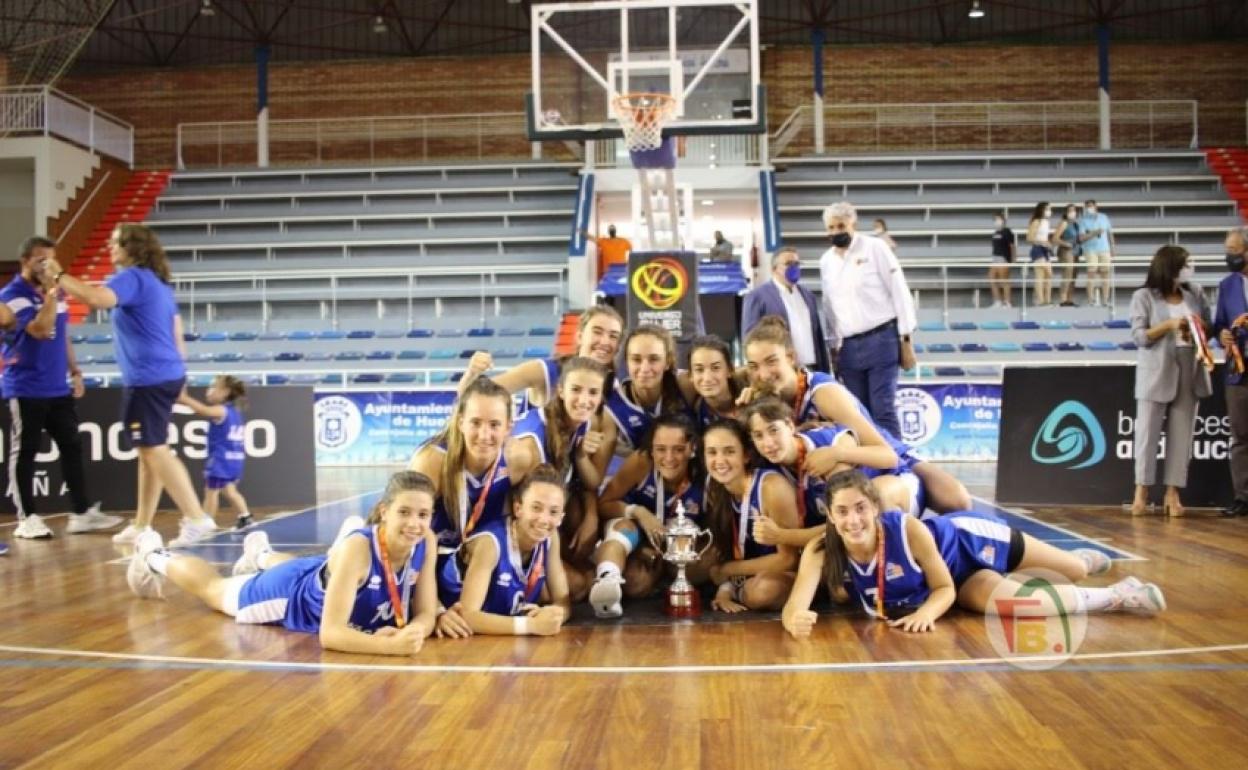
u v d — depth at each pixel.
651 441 4.52
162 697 3.01
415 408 13.57
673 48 10.16
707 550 4.60
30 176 21.42
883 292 6.22
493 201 21.25
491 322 17.48
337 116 24.50
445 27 24.30
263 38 24.17
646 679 3.16
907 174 21.28
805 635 3.74
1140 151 21.88
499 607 3.98
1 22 20.19
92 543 6.61
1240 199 20.17
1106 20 23.22
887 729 2.62
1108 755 2.40
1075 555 4.54
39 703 2.96
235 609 4.15
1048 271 16.38
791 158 21.66
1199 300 7.00
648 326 4.64
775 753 2.45
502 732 2.64
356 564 3.62
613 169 21.19
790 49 23.81
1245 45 23.16
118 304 5.96
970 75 23.61
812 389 4.58
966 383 13.08
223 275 17.97
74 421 7.13
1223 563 5.16
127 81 24.55
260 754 2.49
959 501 4.91
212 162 24.00
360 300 18.42
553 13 10.23
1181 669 3.18
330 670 3.31
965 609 4.15
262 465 8.69
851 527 3.79
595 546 4.69
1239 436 7.00
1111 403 7.82
